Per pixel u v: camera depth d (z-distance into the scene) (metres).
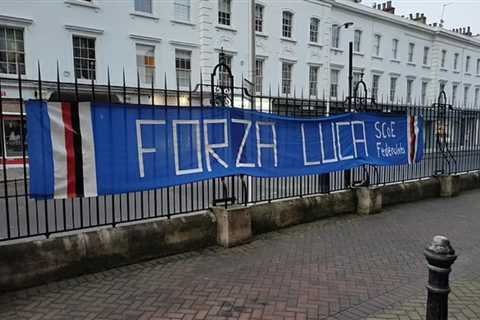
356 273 4.84
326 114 8.02
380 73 30.78
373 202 8.06
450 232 6.78
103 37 17.56
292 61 24.73
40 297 4.10
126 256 4.98
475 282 4.62
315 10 25.67
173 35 19.64
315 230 6.78
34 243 4.36
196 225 5.66
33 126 4.40
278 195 7.97
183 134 5.57
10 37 15.49
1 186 12.23
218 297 4.14
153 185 5.30
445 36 35.88
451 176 10.10
